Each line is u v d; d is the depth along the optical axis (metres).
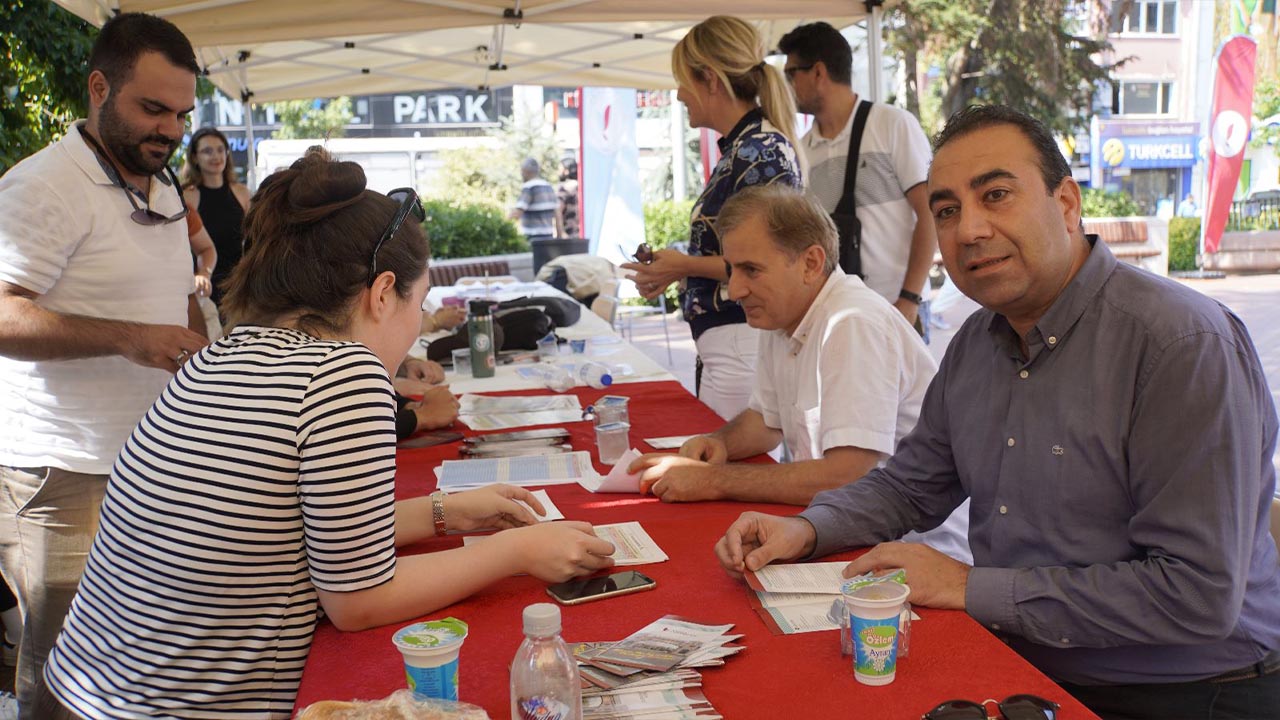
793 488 2.22
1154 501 1.53
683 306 3.73
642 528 2.05
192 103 2.67
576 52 6.75
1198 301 1.59
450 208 13.35
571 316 5.41
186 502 1.49
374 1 4.34
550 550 1.70
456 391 3.76
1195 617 1.48
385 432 1.53
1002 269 1.62
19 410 2.66
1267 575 1.67
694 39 3.41
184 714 1.55
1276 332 3.89
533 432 2.96
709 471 2.29
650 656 1.41
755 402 2.75
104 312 2.68
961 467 1.88
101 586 1.60
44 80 5.93
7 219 2.46
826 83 4.17
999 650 1.43
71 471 2.68
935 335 6.94
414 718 1.13
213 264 5.30
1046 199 1.60
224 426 1.49
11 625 3.55
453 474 2.55
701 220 3.46
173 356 2.49
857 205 4.20
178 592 1.51
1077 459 1.65
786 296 2.47
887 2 4.70
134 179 2.73
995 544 1.78
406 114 22.44
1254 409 1.53
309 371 1.51
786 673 1.38
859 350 2.29
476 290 6.83
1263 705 1.62
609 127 10.58
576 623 1.59
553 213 12.95
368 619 1.56
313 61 7.09
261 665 1.55
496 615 1.63
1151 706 1.65
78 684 1.63
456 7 4.38
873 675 1.33
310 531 1.51
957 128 1.64
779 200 2.44
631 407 3.38
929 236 4.13
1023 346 1.77
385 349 1.68
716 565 1.83
